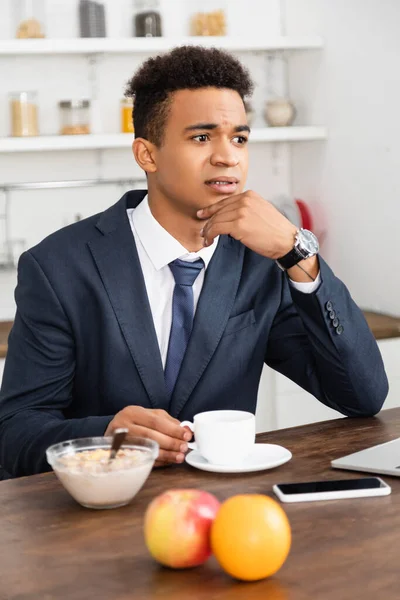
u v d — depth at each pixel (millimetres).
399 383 3602
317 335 2020
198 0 4066
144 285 2039
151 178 2064
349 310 2025
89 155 4152
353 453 1749
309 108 4219
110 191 4191
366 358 2045
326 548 1276
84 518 1427
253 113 4047
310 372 2164
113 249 2057
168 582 1187
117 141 3816
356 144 3898
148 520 1223
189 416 2035
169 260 2059
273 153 4398
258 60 4316
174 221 2053
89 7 3877
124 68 4152
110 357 2010
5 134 3994
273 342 2217
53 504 1501
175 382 2047
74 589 1172
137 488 1478
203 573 1212
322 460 1719
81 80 4102
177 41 3887
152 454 1501
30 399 2010
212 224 1963
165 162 1992
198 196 1979
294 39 4016
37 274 2041
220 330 2059
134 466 1458
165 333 2080
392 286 3746
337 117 4012
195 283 2090
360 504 1450
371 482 1526
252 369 2141
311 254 1957
